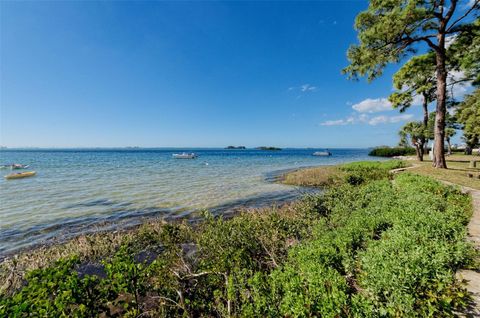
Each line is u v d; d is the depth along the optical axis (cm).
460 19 1481
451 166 1941
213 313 411
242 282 383
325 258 408
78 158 7094
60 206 1337
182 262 515
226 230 591
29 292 296
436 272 334
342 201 897
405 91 2339
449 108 2789
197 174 2864
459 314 302
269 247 578
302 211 898
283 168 3716
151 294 459
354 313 279
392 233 464
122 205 1359
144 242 695
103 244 754
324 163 4956
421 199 707
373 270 342
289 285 327
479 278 370
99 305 347
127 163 4912
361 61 1644
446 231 462
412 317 283
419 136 2927
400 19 1384
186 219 1090
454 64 1781
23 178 2497
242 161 5653
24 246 821
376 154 7725
